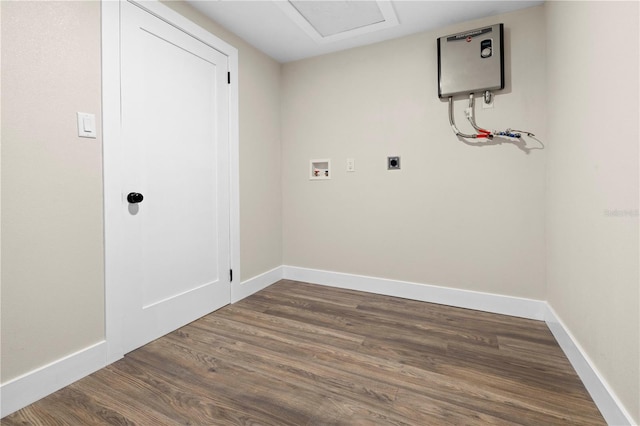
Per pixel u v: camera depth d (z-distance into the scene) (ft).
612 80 3.46
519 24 6.48
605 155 3.64
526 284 6.59
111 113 4.87
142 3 5.29
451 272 7.30
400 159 7.75
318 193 8.89
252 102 8.13
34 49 3.97
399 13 6.64
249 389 4.21
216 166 7.02
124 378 4.48
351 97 8.30
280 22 6.98
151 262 5.61
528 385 4.25
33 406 3.89
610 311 3.50
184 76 6.19
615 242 3.39
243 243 7.91
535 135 6.38
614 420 3.32
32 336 4.00
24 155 3.91
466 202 7.08
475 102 6.88
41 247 4.08
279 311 7.01
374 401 3.95
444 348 5.30
